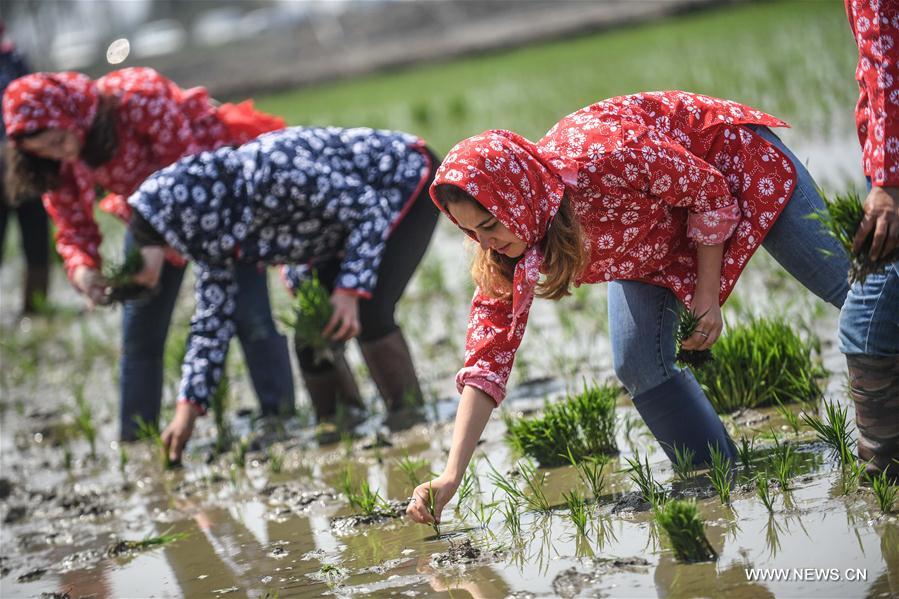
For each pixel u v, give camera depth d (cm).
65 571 590
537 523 522
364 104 3438
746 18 3778
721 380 650
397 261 753
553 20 5122
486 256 486
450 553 496
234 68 6016
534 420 625
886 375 470
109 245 1681
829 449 539
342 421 796
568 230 465
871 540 429
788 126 507
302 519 605
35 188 761
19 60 1219
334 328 724
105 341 1206
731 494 503
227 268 724
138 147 749
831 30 2709
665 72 2494
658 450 597
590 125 488
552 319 979
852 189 459
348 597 470
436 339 984
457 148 455
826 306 827
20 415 973
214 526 623
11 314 1393
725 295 511
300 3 7188
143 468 770
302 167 693
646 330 529
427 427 740
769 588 404
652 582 428
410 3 6312
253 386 847
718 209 488
